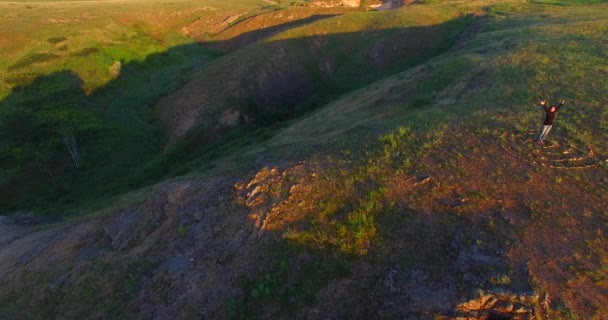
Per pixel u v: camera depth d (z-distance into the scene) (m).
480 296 9.28
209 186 17.02
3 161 31.31
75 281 14.90
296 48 46.25
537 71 22.66
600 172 12.84
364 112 27.41
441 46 47.72
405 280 10.24
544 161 13.60
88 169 32.38
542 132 14.30
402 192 12.84
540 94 19.19
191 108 39.72
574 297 9.12
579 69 21.77
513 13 50.62
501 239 10.68
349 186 13.51
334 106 33.34
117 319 12.59
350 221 11.98
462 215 11.62
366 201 12.63
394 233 11.48
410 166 14.08
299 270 11.38
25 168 31.22
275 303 10.91
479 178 13.05
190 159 33.66
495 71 24.80
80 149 33.69
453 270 10.16
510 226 11.04
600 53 24.28
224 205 15.15
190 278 12.73
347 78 45.28
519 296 9.14
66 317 13.54
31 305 14.66
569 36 30.23
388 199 12.60
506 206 11.76
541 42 29.41
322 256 11.46
